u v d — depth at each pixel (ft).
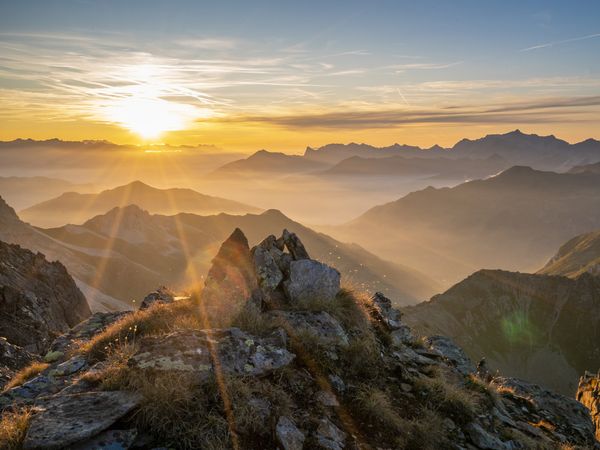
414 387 34.24
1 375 57.67
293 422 26.04
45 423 22.58
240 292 37.91
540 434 36.06
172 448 22.77
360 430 28.09
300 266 42.39
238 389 26.17
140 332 36.60
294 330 34.63
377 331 42.16
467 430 31.73
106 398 24.72
